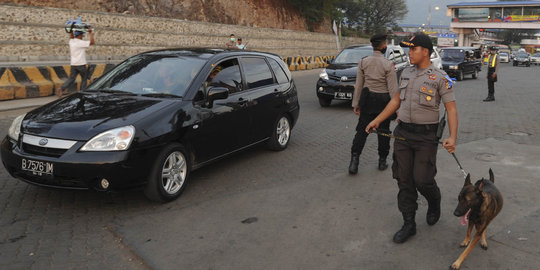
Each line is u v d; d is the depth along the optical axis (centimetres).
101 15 1767
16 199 433
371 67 504
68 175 376
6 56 1415
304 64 2636
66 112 428
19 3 1530
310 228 374
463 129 822
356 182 501
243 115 540
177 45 2175
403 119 336
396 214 405
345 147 684
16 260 312
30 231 362
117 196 449
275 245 342
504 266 304
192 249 335
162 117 423
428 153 330
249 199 445
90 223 382
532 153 628
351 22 6481
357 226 378
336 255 325
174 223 385
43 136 391
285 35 3216
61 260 314
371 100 506
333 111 1066
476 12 7062
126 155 385
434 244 342
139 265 312
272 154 634
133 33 1919
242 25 2834
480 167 554
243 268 306
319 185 490
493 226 370
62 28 1602
